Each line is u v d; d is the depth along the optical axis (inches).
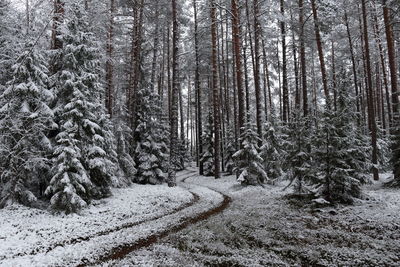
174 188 756.0
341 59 1239.5
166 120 1086.4
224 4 1028.5
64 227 374.0
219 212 462.0
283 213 424.8
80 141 498.9
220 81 1422.2
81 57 550.0
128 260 252.7
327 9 867.4
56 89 532.1
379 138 1035.3
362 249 269.6
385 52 1180.5
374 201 451.2
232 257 257.1
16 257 266.7
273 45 1328.7
